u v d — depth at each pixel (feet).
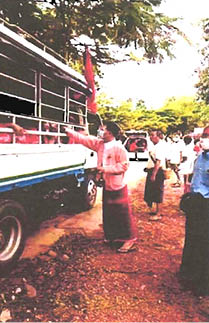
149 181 21.88
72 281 12.95
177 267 14.37
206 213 12.28
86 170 23.81
